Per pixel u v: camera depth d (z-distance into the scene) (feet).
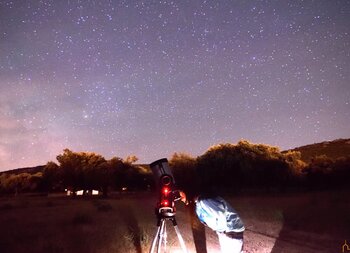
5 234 42.73
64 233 41.93
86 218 54.19
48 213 72.13
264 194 122.52
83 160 180.55
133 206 87.15
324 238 35.37
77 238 37.73
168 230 43.34
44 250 31.60
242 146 153.28
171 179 22.17
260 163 147.84
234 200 95.35
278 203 81.05
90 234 40.50
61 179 181.27
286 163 151.84
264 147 157.58
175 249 30.63
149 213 67.26
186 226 47.21
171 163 148.36
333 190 124.77
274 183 147.13
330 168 151.53
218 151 150.71
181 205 85.97
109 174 176.35
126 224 49.98
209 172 144.05
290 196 106.93
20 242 36.27
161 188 22.07
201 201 18.90
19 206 97.19
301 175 153.89
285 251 29.76
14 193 208.74
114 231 42.78
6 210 83.30
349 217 49.47
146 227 46.32
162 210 21.84
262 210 65.41
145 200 119.55
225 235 18.37
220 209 18.31
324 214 55.21
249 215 57.67
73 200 131.34
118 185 182.91
